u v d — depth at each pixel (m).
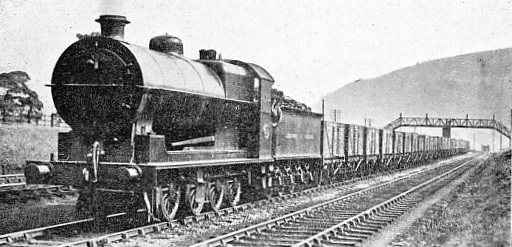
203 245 8.40
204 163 11.51
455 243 10.12
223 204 13.70
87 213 10.82
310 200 16.38
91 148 10.27
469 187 20.70
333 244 9.24
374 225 11.48
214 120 12.72
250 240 9.38
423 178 26.92
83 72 10.48
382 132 32.38
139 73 10.03
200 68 12.61
